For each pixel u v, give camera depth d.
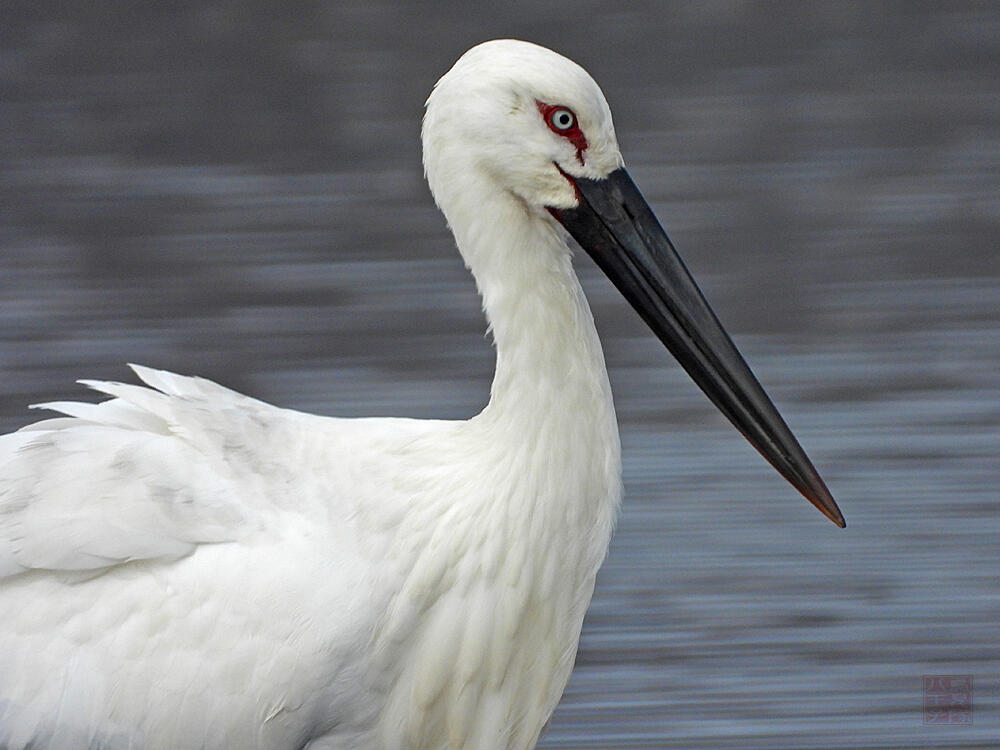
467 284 16.50
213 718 8.57
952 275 16.86
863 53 23.23
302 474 8.83
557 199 8.72
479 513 8.63
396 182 19.20
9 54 23.25
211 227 17.86
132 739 8.60
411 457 8.81
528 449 8.62
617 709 10.90
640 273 8.91
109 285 16.47
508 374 8.66
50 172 19.53
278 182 19.22
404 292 16.31
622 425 13.81
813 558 12.19
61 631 8.66
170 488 8.67
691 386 14.43
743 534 12.47
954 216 18.33
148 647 8.57
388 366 15.02
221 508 8.66
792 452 9.04
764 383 14.64
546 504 8.63
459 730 8.84
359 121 21.06
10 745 8.69
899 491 12.96
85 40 23.58
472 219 8.71
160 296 16.20
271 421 9.11
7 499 8.73
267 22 24.16
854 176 19.45
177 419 8.96
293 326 15.68
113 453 8.80
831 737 10.73
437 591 8.66
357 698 8.69
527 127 8.62
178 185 19.09
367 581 8.57
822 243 17.72
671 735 10.73
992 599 11.79
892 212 18.41
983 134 20.62
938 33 23.88
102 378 14.80
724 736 10.71
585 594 8.93
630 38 23.86
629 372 14.75
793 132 20.77
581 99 8.61
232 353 15.27
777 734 10.73
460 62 8.78
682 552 12.30
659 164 19.92
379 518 8.66
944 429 13.77
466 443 8.80
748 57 23.20
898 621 11.62
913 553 12.27
